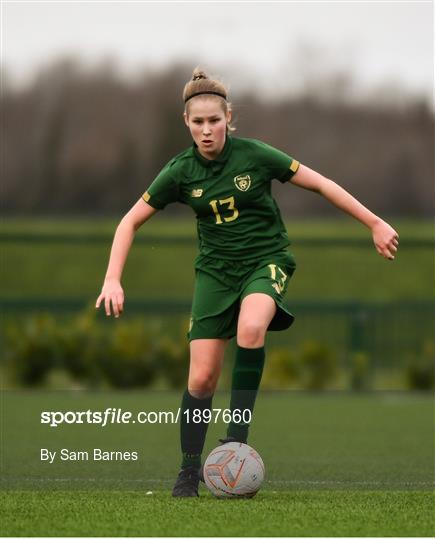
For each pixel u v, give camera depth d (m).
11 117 123.50
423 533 17.75
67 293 79.06
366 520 18.80
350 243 53.72
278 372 53.38
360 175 120.81
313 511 19.61
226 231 21.75
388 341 54.56
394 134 121.56
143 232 87.75
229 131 22.06
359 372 53.47
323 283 78.12
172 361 53.06
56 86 124.19
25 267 82.25
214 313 21.91
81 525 18.20
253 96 118.25
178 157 22.14
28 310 53.50
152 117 124.00
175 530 17.78
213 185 21.62
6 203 122.25
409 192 121.00
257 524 18.30
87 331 53.16
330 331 56.62
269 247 21.94
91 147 123.38
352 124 121.12
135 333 53.25
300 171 21.89
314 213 112.81
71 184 123.38
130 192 123.50
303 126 120.12
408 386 54.16
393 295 77.44
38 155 123.38
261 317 21.09
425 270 80.12
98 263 83.31
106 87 124.19
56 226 101.69
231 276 21.89
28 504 20.42
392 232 21.50
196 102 21.30
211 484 21.11
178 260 85.25
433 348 54.16
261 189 21.75
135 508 19.88
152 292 80.69
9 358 53.34
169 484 24.73
